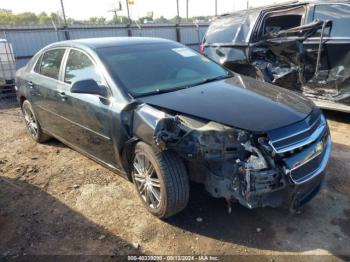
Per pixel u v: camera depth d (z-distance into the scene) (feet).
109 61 11.95
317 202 11.07
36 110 16.60
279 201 9.02
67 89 13.21
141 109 10.07
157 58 12.84
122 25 53.83
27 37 45.80
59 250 9.54
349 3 17.20
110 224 10.55
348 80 17.01
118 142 10.86
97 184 13.06
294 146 8.97
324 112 20.70
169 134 9.08
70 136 14.16
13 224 10.85
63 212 11.35
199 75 12.74
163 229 10.13
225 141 8.65
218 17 24.53
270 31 20.89
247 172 8.45
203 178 9.77
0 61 31.81
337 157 14.29
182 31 61.16
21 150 17.28
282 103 10.19
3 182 13.80
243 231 9.84
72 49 13.74
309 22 18.95
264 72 20.42
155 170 9.82
